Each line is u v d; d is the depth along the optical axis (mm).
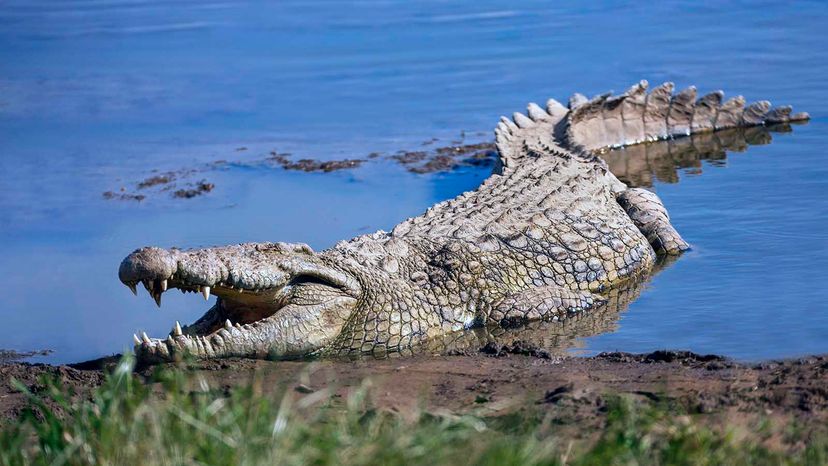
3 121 69688
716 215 47062
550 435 22922
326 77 77125
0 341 37062
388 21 94500
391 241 38875
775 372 27625
